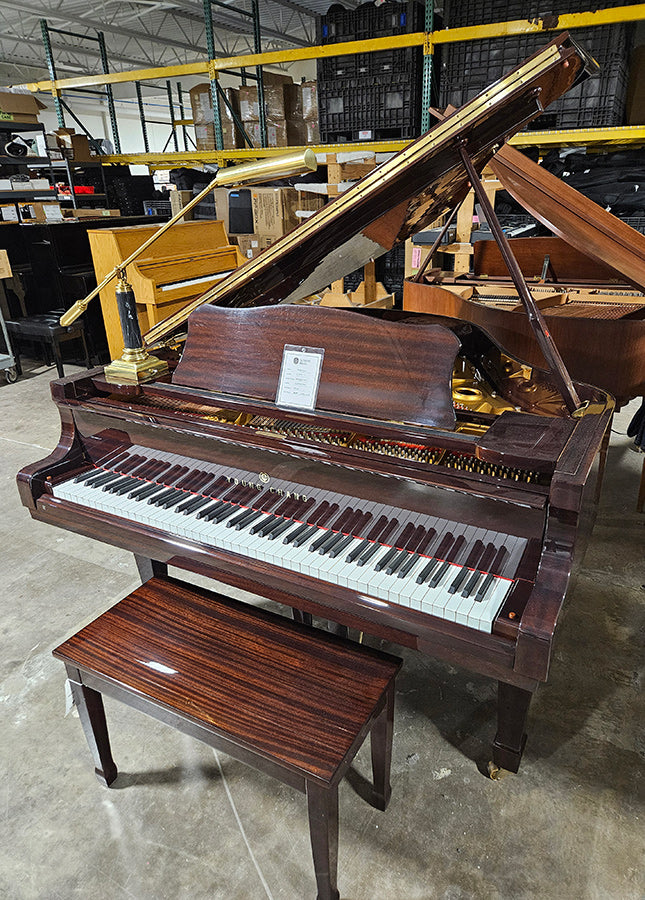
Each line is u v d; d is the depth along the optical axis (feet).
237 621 5.19
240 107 22.33
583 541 4.64
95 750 5.38
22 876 4.88
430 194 6.11
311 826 4.04
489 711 6.34
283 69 47.34
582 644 7.19
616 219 9.26
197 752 5.95
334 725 4.12
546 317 9.11
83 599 8.18
